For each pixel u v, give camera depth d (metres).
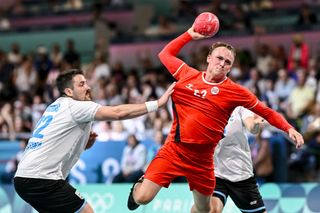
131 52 47.66
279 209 24.56
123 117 16.80
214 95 16.83
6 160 34.41
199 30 17.34
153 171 17.31
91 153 30.28
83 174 30.28
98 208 26.25
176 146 17.17
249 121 18.73
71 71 17.81
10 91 44.19
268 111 16.91
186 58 45.59
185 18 48.62
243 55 41.12
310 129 30.28
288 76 37.44
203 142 16.94
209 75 16.95
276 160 28.31
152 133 31.69
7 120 37.09
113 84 38.38
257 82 35.72
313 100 34.41
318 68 37.62
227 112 16.98
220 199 19.14
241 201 19.39
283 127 16.80
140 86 39.72
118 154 30.00
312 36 43.78
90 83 39.94
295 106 34.41
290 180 29.28
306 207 24.33
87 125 17.39
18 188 17.20
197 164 17.20
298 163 29.70
